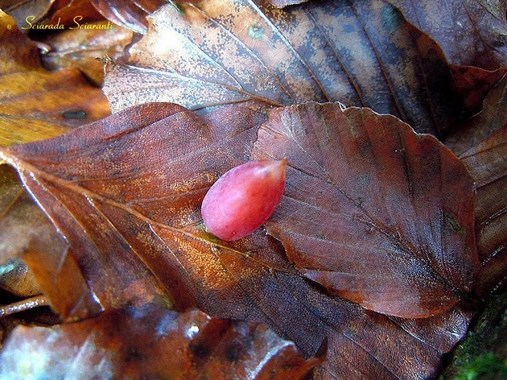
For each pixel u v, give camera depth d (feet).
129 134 0.21
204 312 0.19
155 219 0.21
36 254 0.19
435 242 0.21
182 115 0.21
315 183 0.21
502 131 0.23
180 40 0.25
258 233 0.21
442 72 0.24
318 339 0.21
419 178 0.21
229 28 0.24
